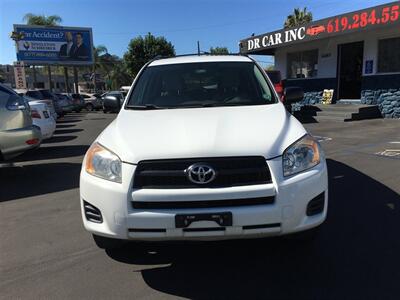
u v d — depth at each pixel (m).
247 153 3.04
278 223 3.03
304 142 3.29
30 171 7.74
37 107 9.88
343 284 3.20
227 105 4.21
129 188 3.04
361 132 11.13
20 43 43.44
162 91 4.53
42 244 4.15
